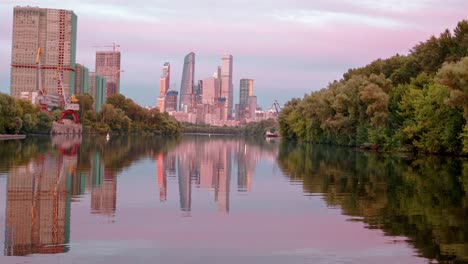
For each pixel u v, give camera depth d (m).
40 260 19.84
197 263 20.09
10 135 148.88
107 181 44.00
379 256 20.88
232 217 28.95
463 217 28.52
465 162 68.31
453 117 78.50
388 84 104.38
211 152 100.88
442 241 23.14
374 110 97.50
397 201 34.19
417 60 112.38
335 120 114.56
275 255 21.23
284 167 62.25
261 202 34.19
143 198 35.19
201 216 29.08
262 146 138.00
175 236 24.22
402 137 90.31
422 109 82.00
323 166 62.75
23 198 33.78
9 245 21.95
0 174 46.97
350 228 25.98
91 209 30.48
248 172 55.81
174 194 37.50
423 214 29.48
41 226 25.59
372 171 55.19
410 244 22.69
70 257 20.38
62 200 33.41
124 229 25.39
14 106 151.38
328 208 31.78
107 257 20.53
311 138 142.25
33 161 62.38
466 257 20.59
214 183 45.09
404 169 57.56
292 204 33.34
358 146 116.50
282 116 180.88
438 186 41.88
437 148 82.81
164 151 99.50
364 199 35.19
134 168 57.44
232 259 20.67
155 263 19.94
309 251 21.80
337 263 20.03
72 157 71.75
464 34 101.19
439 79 69.94
